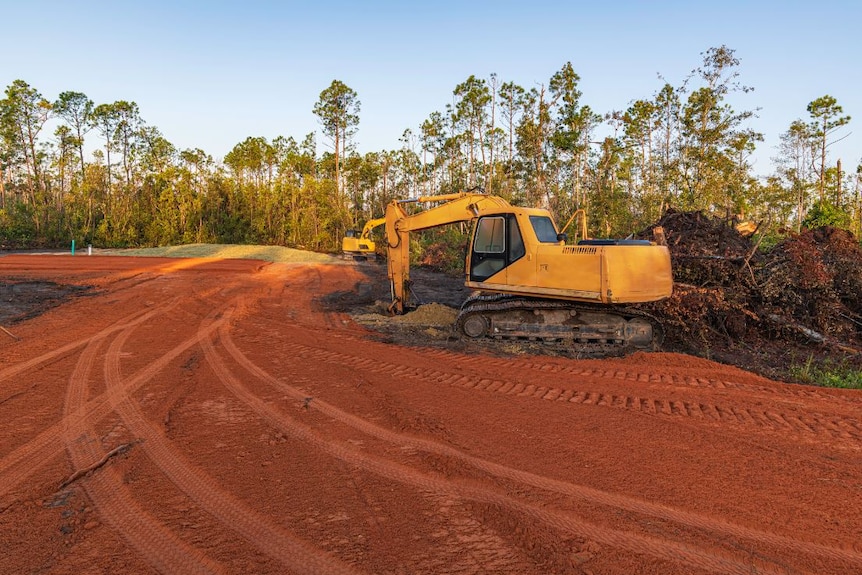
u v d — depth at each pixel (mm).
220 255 31766
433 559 3328
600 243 10047
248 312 13203
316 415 6004
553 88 33375
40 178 53812
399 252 13023
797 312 10891
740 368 8938
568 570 3203
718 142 28859
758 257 12055
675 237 12891
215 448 5082
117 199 46062
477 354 9305
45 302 14039
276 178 54156
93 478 4441
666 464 4730
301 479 4453
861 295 10922
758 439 5344
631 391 6949
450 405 6336
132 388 6953
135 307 13570
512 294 10820
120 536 3590
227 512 3912
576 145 35125
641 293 9414
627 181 40406
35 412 6039
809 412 6199
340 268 26750
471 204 11109
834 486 4344
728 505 4016
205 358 8609
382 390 6922
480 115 43094
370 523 3768
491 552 3414
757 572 3219
